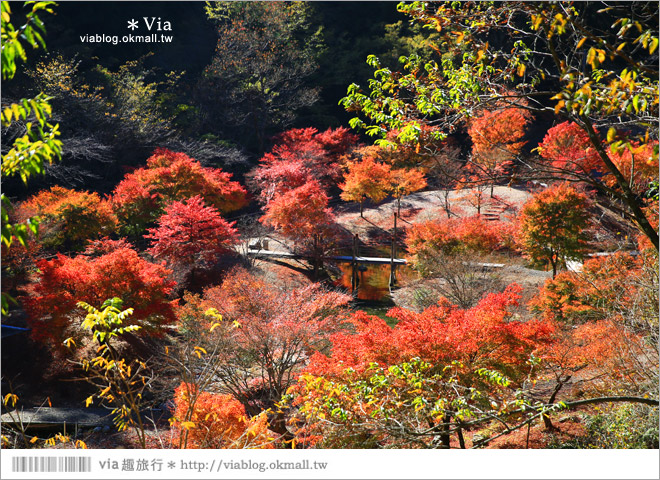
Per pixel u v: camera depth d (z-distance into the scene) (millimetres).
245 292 18141
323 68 48344
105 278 17375
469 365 10281
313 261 30516
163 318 18094
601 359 11492
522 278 23141
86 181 35406
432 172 33094
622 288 11656
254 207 39344
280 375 14953
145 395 15203
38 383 16500
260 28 45375
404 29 48531
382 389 8109
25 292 21562
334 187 42625
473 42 6859
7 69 4414
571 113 6125
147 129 36938
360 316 12102
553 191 21703
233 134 44188
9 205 4410
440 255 23531
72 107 32594
